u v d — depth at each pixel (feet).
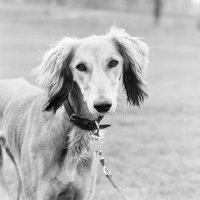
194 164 22.48
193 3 295.07
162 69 63.62
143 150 24.34
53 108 12.41
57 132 12.52
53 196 12.73
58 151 12.57
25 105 14.53
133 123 30.48
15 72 50.78
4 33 106.93
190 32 139.95
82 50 12.04
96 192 18.78
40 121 12.99
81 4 224.33
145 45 13.33
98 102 10.98
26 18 146.41
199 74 59.36
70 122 12.52
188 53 88.69
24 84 16.44
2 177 16.10
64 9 185.88
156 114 33.76
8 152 16.05
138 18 166.40
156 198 18.21
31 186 12.75
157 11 164.35
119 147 24.61
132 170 21.18
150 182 19.85
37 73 12.81
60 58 12.30
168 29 143.43
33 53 72.02
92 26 131.54
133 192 18.78
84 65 11.88
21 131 13.75
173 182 19.93
